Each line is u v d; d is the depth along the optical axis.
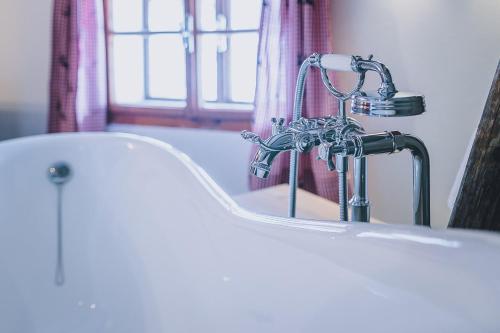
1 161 1.95
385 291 1.03
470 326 0.86
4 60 3.12
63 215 2.02
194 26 2.56
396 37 1.83
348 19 1.98
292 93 2.06
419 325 0.96
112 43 2.80
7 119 3.16
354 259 1.10
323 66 1.10
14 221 1.92
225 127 2.52
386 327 1.02
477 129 1.25
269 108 2.14
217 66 2.61
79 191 2.03
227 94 2.62
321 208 1.75
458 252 0.93
